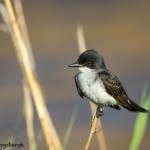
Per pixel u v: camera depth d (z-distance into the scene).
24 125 16.98
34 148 9.48
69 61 21.27
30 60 9.59
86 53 10.43
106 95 10.20
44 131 8.98
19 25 9.78
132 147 8.63
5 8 9.53
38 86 9.09
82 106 18.42
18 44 9.14
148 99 8.72
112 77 10.31
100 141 9.53
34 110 16.14
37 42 23.17
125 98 10.33
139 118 8.66
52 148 8.95
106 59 21.84
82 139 16.70
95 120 8.88
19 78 20.20
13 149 10.16
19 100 18.81
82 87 10.30
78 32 10.47
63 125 17.44
